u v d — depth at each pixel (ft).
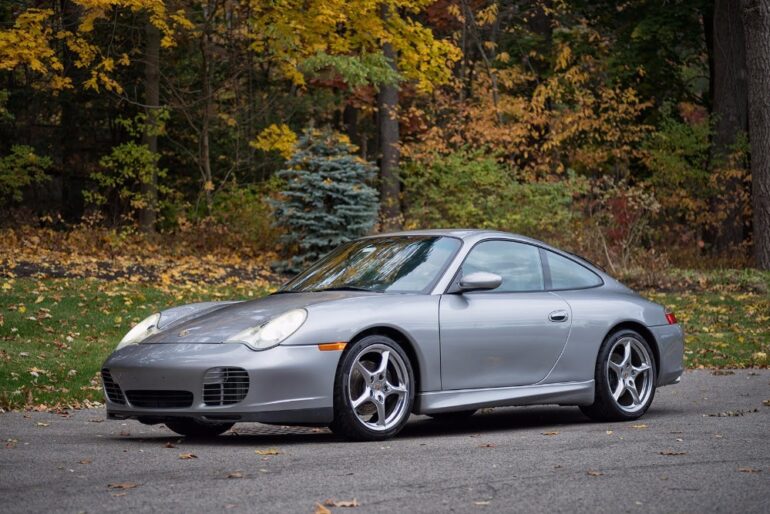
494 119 81.05
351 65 65.87
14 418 24.41
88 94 81.41
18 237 65.87
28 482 15.35
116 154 73.41
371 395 19.95
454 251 22.52
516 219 70.69
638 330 24.90
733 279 61.72
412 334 20.66
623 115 85.66
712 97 93.30
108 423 24.16
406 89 83.76
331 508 13.38
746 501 13.87
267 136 68.33
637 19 91.97
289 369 19.07
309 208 61.26
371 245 23.72
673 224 83.15
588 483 15.12
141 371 19.79
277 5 65.10
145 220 75.51
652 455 17.74
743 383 32.53
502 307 22.26
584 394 23.50
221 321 20.66
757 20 68.74
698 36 91.76
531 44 92.53
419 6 66.80
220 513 13.12
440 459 17.39
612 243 66.90
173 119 84.94
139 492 14.51
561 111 88.69
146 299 45.60
